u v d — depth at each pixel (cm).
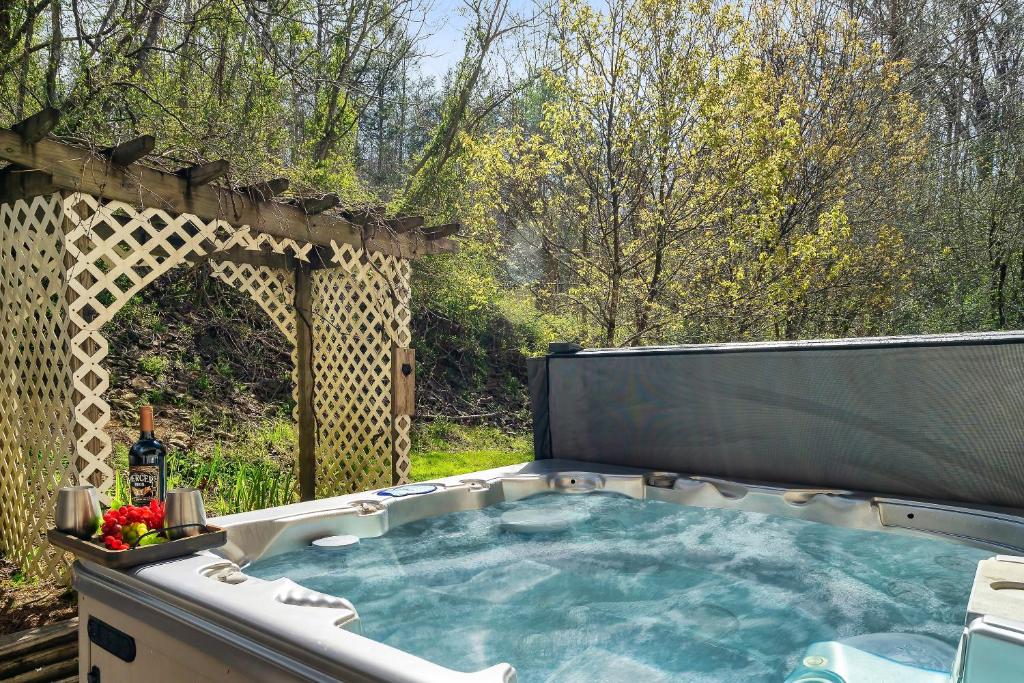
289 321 496
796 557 259
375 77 972
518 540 287
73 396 307
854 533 259
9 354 348
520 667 186
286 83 760
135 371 648
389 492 305
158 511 196
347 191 785
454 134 947
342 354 495
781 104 755
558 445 371
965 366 241
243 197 381
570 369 362
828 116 834
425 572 255
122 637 174
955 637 193
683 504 310
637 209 688
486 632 209
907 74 964
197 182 353
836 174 828
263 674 136
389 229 465
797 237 705
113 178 319
